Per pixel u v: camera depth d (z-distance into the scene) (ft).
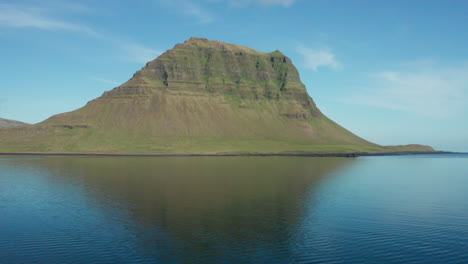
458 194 204.95
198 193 196.44
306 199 180.34
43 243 106.63
